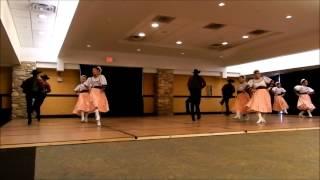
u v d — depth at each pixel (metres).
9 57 8.78
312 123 6.37
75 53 10.70
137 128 5.18
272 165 2.46
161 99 12.05
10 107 10.45
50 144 3.22
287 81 12.27
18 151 2.90
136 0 5.73
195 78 7.45
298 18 7.01
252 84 6.86
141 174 2.12
